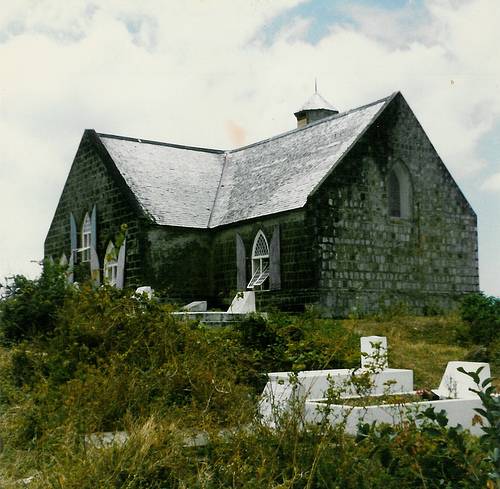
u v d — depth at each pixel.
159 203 37.47
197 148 44.44
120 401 12.38
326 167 33.34
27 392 13.85
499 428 7.20
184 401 13.04
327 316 31.39
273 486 8.62
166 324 15.72
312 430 9.67
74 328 15.40
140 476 8.80
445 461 8.16
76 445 10.21
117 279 36.59
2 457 10.77
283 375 14.39
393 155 34.94
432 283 35.72
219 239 37.28
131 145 41.28
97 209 39.31
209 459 9.84
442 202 36.78
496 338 24.23
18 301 17.97
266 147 41.75
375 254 33.59
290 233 32.75
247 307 23.56
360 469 8.74
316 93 49.84
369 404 12.47
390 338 25.03
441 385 15.41
